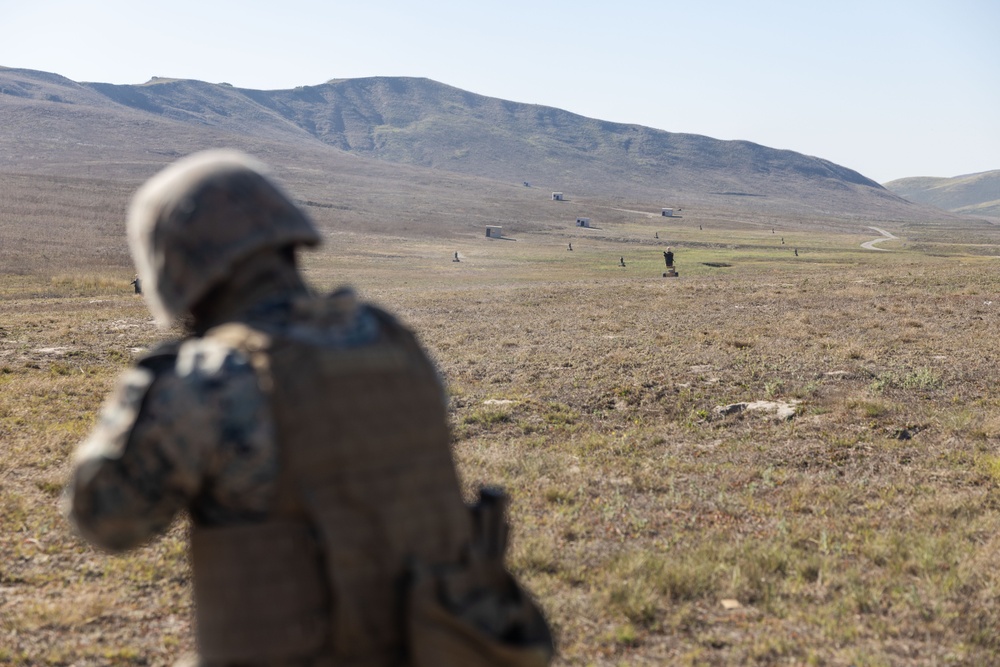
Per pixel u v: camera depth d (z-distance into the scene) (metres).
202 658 1.62
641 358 16.80
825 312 23.97
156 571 6.12
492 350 19.03
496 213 174.75
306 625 1.55
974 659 4.78
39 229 90.06
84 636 5.11
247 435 1.53
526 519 7.41
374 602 1.57
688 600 5.74
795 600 5.73
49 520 7.16
